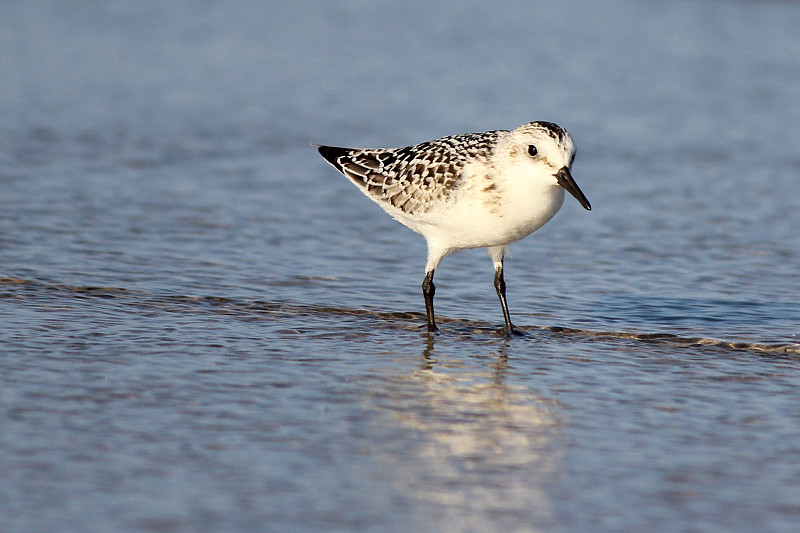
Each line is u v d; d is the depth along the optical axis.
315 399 9.89
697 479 8.25
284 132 22.62
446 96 25.62
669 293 13.89
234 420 9.24
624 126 23.48
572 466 8.48
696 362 11.34
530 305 13.45
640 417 9.63
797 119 24.22
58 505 7.50
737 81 27.56
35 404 9.40
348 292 13.72
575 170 20.38
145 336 11.58
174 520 7.33
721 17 35.34
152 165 19.91
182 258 14.76
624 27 33.78
